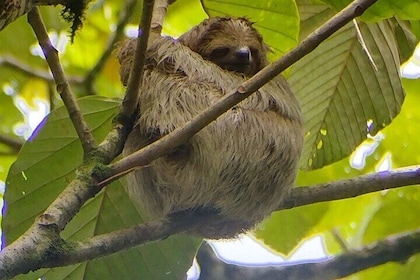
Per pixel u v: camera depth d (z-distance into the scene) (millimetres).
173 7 15336
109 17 15844
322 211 14336
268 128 9117
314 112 13016
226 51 10867
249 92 7418
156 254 10469
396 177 10023
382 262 12500
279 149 9164
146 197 9375
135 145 8945
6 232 9977
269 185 9109
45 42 8500
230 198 8812
